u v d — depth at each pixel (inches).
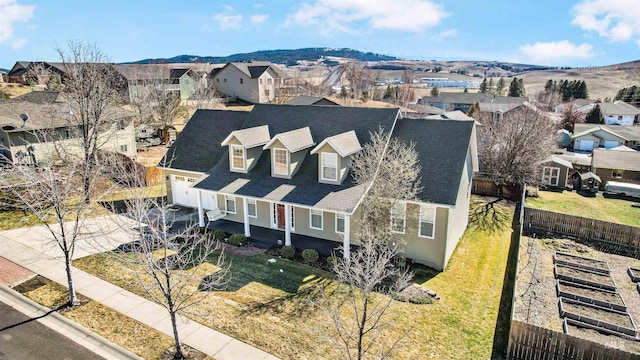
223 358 493.7
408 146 833.5
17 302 600.7
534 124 1327.5
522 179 1288.1
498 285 710.5
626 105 3208.7
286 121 966.4
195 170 1000.2
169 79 2726.4
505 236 950.4
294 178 848.3
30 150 1173.1
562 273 785.6
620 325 609.0
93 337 527.5
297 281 688.4
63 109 1229.1
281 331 548.7
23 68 2800.2
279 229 910.4
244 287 665.0
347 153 788.0
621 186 1355.8
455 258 812.6
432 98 3853.3
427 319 589.9
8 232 840.3
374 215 734.5
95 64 1135.0
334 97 3454.7
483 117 2119.8
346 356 500.1
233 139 887.1
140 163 1325.0
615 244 934.4
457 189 739.4
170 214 997.8
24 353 493.4
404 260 768.9
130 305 602.5
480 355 516.4
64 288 642.2
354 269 476.4
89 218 936.9
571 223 979.3
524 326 498.6
